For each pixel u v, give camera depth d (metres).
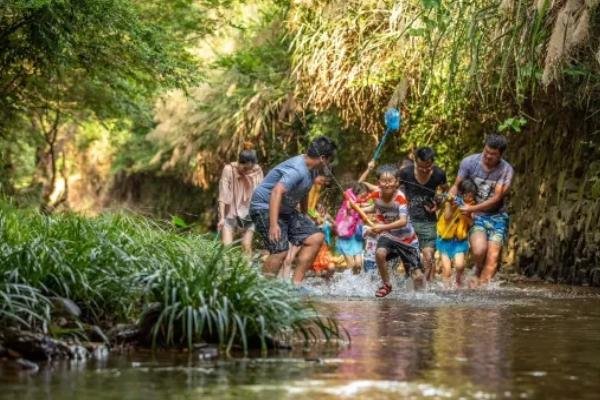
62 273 9.25
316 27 24.20
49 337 8.09
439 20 16.61
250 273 9.59
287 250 14.15
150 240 10.92
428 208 17.16
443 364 7.63
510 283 18.97
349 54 23.34
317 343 8.91
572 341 9.09
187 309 8.56
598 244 18.78
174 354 8.20
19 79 24.11
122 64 21.86
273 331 8.76
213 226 37.47
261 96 29.64
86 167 45.84
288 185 13.77
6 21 19.23
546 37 15.55
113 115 27.42
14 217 11.02
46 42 19.42
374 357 8.02
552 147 20.91
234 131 31.48
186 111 33.53
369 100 23.80
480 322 10.84
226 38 33.66
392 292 15.46
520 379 6.96
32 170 41.09
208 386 6.66
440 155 23.39
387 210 15.23
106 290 9.34
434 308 12.59
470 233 17.08
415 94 22.39
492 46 16.83
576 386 6.69
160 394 6.37
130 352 8.31
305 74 24.58
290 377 7.03
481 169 16.88
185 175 36.00
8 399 6.21
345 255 18.80
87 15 19.08
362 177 17.64
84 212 12.28
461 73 19.47
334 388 6.59
